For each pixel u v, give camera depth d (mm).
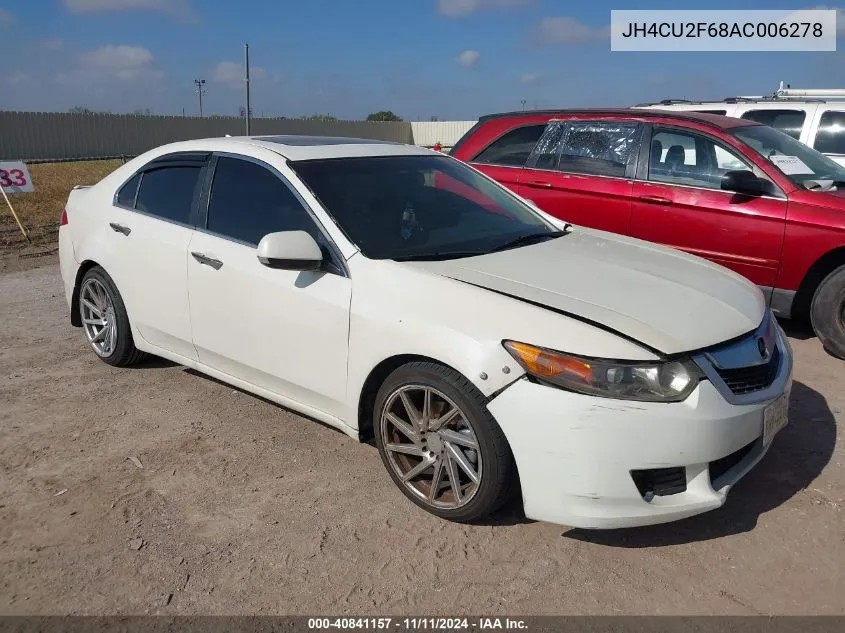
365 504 3330
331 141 4379
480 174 4617
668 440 2691
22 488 3484
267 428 4109
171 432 4062
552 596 2715
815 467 3602
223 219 4023
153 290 4363
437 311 3039
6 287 7676
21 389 4684
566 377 2723
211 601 2701
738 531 3094
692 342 2828
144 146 38812
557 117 6656
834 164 6074
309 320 3486
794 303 5371
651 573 2836
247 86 22484
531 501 2842
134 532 3125
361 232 3533
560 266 3457
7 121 33250
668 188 5828
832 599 2674
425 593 2740
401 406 3266
